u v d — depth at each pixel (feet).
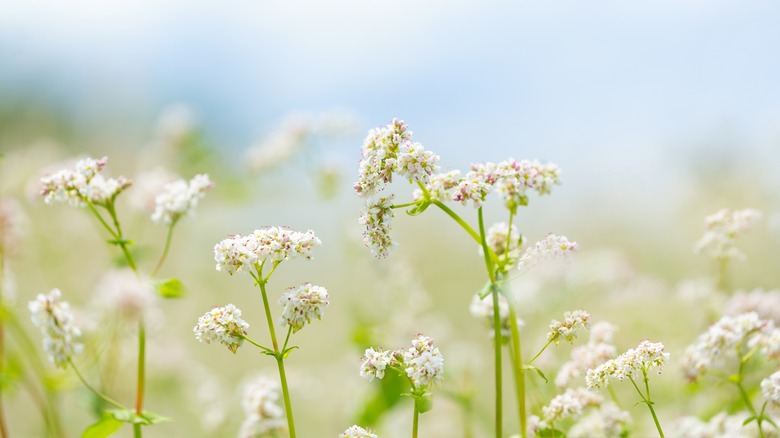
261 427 2.08
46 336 1.88
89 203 2.02
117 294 2.08
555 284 2.52
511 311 1.90
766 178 3.24
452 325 3.39
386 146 1.83
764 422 1.99
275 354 1.82
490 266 1.86
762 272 2.77
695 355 2.02
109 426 2.01
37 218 3.03
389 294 2.80
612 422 2.01
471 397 2.44
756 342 1.97
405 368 1.83
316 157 3.02
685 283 2.51
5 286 2.34
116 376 2.49
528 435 1.95
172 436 2.82
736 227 2.30
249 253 1.81
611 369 1.87
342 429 2.72
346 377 2.83
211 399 2.72
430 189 1.83
